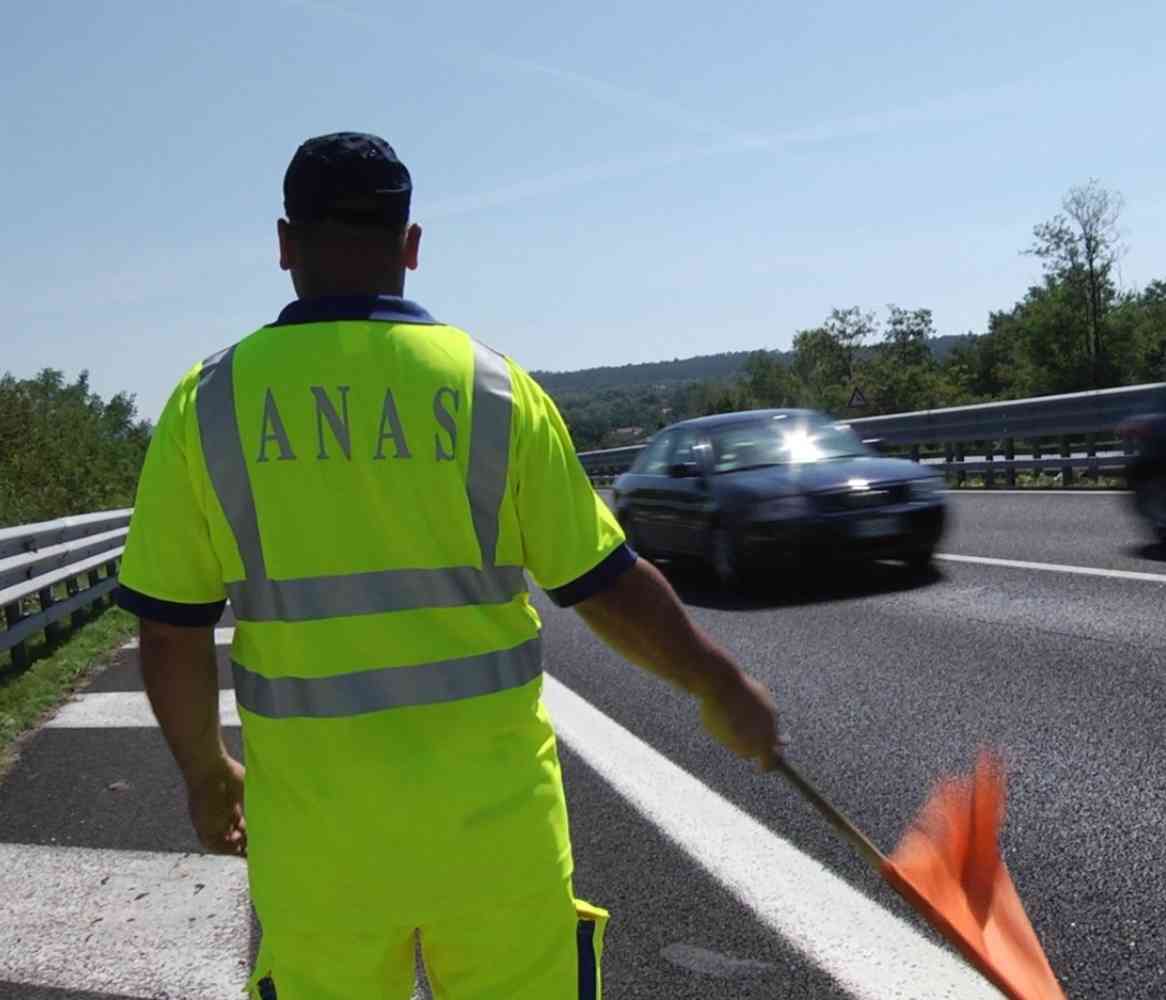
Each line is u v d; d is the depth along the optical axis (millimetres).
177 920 4457
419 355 1937
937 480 11430
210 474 1906
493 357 2014
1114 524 13359
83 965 4113
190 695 2004
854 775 5668
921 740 6129
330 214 1978
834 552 10812
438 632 1900
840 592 10969
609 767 6055
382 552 1887
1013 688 6992
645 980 3762
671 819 5203
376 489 1881
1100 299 65000
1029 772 5473
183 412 1948
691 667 2031
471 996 1947
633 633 2014
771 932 4031
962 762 5723
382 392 1903
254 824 1952
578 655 9312
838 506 10836
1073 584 10070
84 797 6055
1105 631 8234
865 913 4137
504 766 1935
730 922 4129
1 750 7113
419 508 1889
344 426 1889
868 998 3551
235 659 1999
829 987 3635
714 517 11516
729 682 2051
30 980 4020
